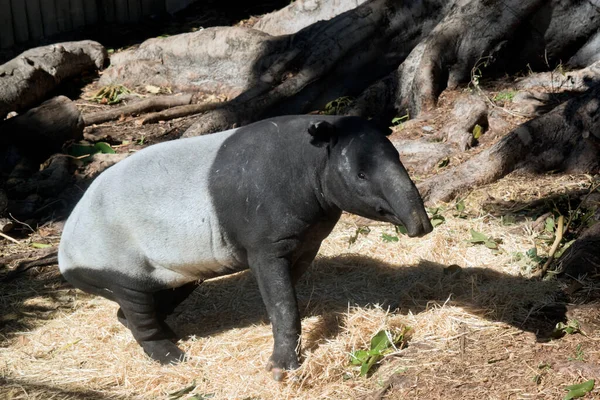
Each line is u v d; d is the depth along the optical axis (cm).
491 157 1747
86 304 1373
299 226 1076
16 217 1733
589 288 1271
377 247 1490
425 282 1336
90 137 2156
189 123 2312
